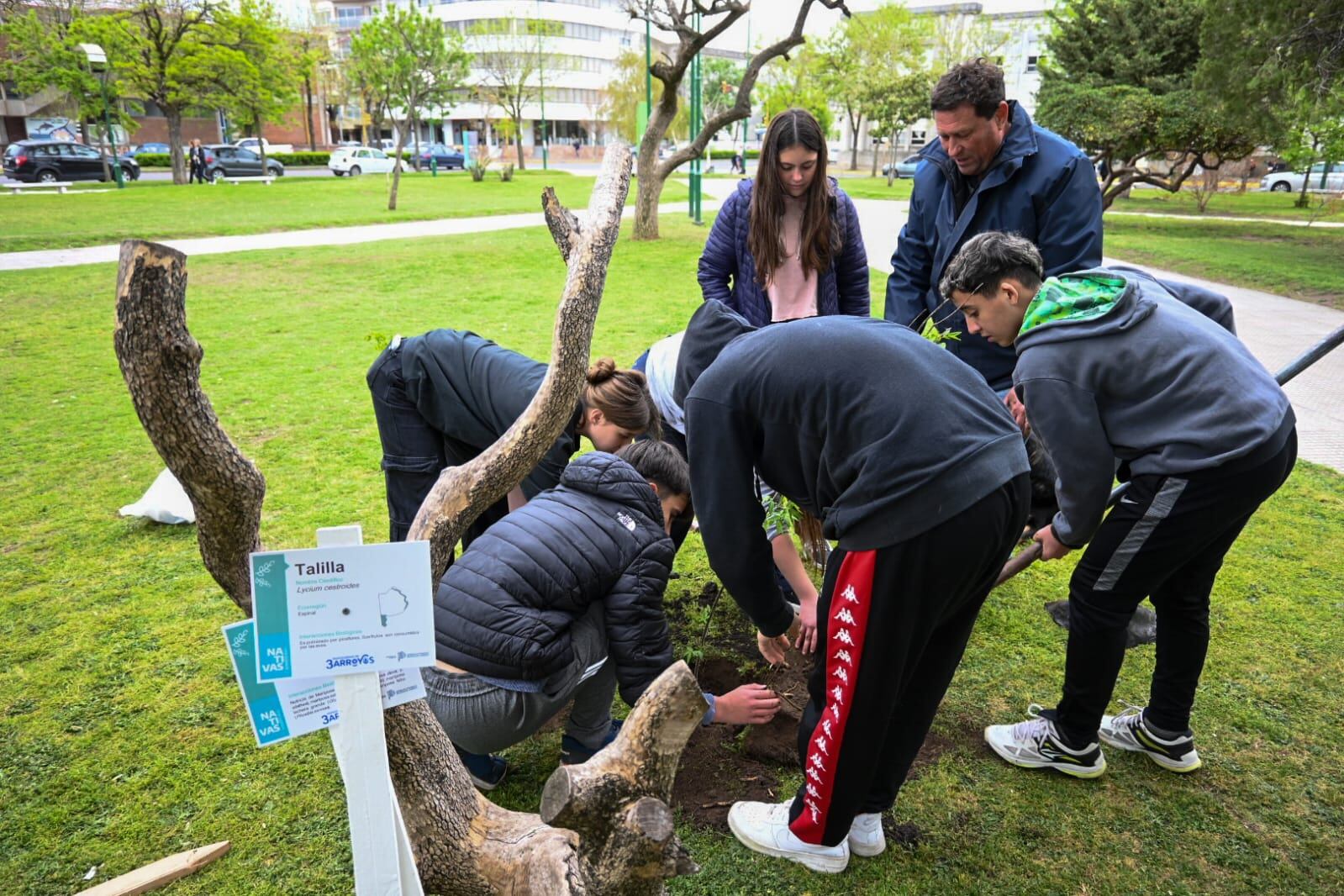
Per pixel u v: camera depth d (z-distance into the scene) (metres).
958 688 3.06
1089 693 2.46
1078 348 2.21
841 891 2.20
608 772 1.44
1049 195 3.01
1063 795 2.55
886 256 13.39
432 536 1.66
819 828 2.11
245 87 31.64
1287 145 17.05
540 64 46.56
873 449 1.75
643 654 2.30
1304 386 6.85
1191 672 2.53
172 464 1.16
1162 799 2.54
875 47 38.53
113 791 2.51
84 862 2.26
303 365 7.33
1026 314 2.31
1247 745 2.76
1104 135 19.17
